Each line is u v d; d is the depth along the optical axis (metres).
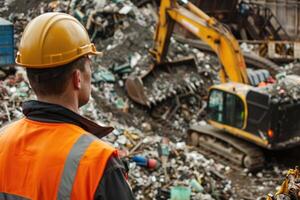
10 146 2.73
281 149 15.37
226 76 17.58
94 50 2.85
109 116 17.61
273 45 25.83
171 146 15.90
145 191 13.13
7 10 24.73
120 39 22.19
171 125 18.77
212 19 17.83
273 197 5.48
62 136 2.66
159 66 20.67
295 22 30.97
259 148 15.90
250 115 15.59
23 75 17.14
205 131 17.05
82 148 2.59
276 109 14.88
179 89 20.14
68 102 2.77
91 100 17.78
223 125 16.48
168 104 19.72
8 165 2.69
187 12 18.66
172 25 19.42
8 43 17.34
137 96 19.09
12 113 14.80
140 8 25.55
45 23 2.76
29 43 2.72
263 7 28.58
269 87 15.63
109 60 21.05
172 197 12.69
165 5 19.31
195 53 23.09
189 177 14.05
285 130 15.13
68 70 2.73
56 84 2.72
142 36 22.27
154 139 16.22
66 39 2.73
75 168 2.54
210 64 22.61
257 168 15.67
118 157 2.62
